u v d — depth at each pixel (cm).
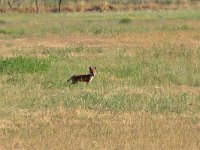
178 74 7662
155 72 7862
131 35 13638
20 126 5153
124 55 9775
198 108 5972
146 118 5472
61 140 4669
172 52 9944
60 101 6156
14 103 6091
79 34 14500
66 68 8294
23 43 12481
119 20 19175
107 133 4903
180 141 4641
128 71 8000
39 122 5297
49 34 14675
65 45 12025
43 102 6116
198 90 6969
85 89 6844
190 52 9919
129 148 4459
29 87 6938
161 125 5206
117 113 5669
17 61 8238
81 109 5816
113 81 7381
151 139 4706
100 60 9125
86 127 5122
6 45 11981
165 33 13850
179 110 5838
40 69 8025
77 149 4438
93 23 17950
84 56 9781
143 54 9819
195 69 8138
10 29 15812
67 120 5381
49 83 7144
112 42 12519
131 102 6116
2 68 8000
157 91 6788
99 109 5828
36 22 18800
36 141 4641
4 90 6731
